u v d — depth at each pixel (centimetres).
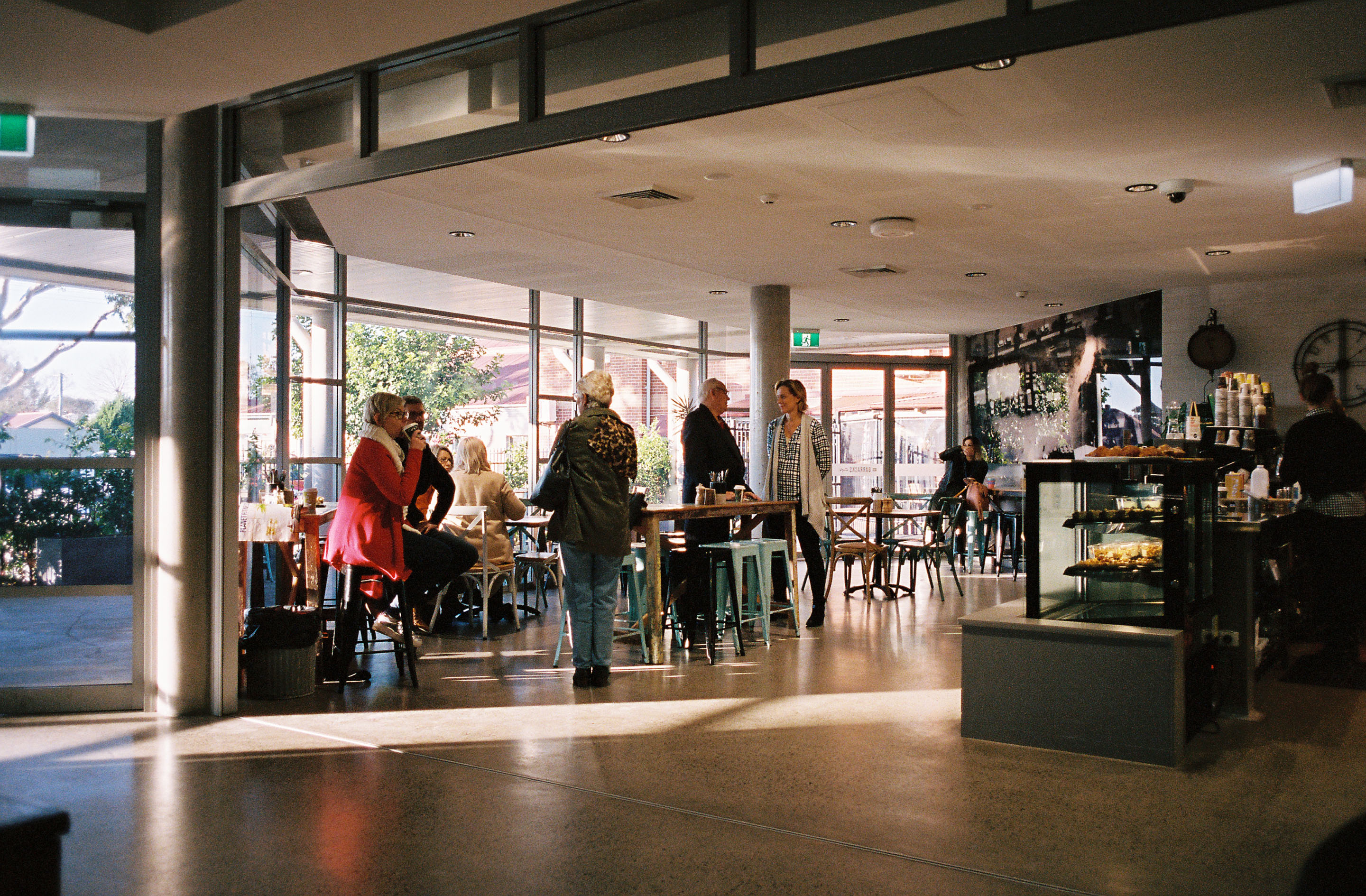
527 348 1102
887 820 345
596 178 607
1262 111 484
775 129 510
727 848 320
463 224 731
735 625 650
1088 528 432
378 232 759
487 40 425
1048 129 511
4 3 341
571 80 410
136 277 494
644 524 618
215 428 489
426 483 617
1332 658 623
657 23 402
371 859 312
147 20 371
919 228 740
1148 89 454
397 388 991
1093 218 707
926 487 1432
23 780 389
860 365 1418
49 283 490
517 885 293
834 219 714
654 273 933
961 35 306
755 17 353
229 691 491
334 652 568
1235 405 741
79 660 494
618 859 312
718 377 1358
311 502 605
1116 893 287
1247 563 478
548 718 485
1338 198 569
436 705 510
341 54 394
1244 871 302
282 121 483
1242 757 417
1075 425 1180
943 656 637
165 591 489
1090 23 287
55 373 489
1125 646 412
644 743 441
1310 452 624
